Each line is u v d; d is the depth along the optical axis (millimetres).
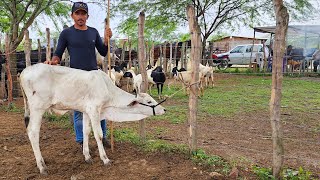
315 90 13594
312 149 6039
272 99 4375
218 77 19500
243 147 6070
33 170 4836
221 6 20734
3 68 11539
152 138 6523
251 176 4477
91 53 5422
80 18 5266
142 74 5840
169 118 8461
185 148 5375
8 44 10086
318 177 4547
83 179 4477
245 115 8977
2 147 5910
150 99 5277
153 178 4441
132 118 5242
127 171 4691
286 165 5066
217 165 4820
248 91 13359
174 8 19453
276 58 4297
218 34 25062
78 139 5582
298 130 7449
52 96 4801
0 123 7840
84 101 4902
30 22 11945
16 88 12008
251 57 23031
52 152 5578
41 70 4723
